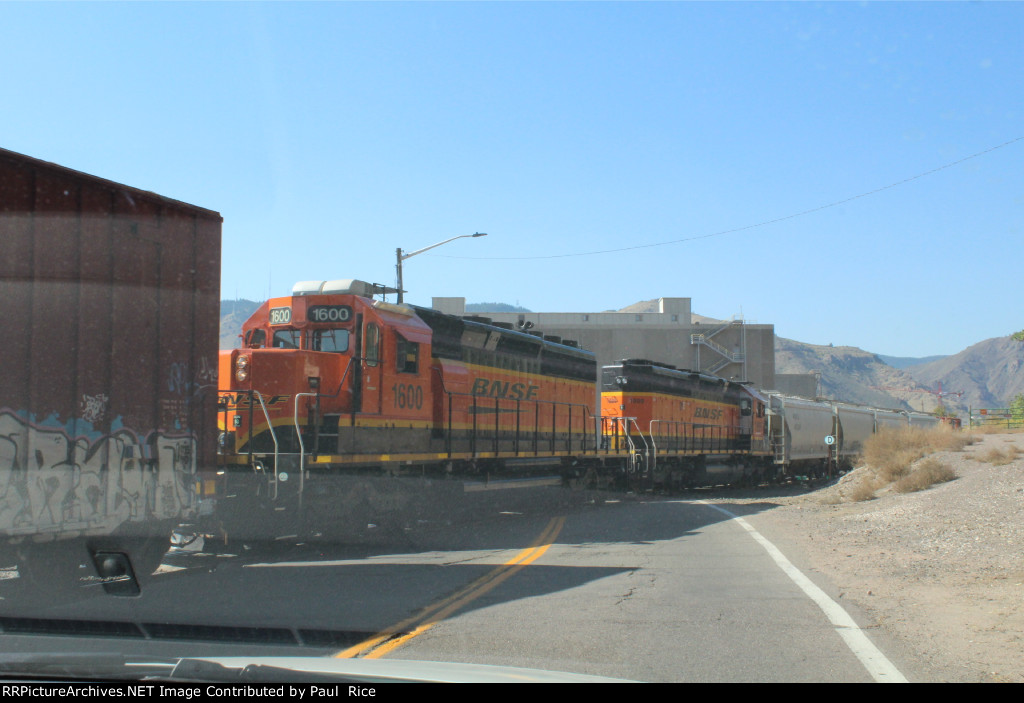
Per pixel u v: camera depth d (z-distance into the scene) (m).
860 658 6.33
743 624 7.50
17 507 7.35
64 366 7.89
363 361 14.07
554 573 10.41
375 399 14.30
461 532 15.38
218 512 10.62
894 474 26.56
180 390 9.41
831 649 6.62
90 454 8.13
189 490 9.45
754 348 80.50
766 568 10.88
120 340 8.58
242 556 11.38
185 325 9.52
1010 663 6.20
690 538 14.40
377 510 14.05
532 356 21.27
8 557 7.46
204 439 9.78
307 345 14.35
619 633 7.11
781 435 38.59
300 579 9.87
